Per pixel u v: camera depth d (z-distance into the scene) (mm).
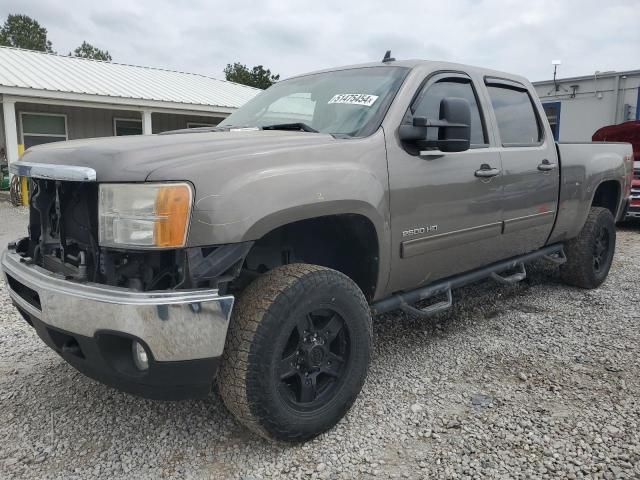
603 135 10820
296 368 2760
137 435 2922
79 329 2443
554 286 5746
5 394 3359
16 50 18328
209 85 20219
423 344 4172
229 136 2969
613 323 4621
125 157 2434
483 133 4027
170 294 2320
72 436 2910
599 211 5508
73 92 14320
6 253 3145
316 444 2830
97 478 2568
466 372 3672
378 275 3215
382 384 3490
